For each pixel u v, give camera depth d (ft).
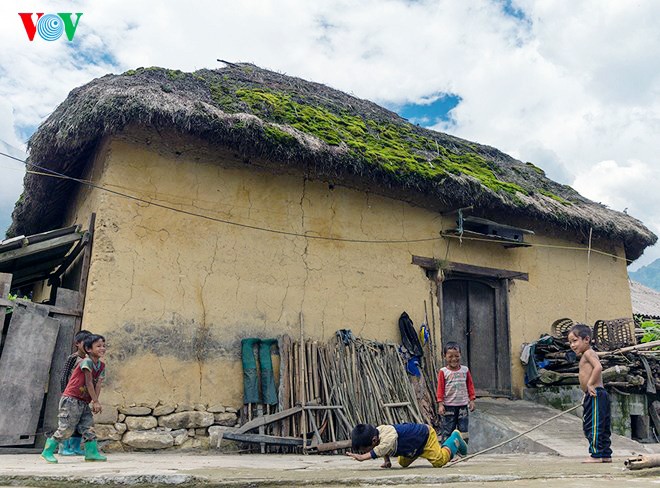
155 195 26.58
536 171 46.34
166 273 26.09
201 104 26.37
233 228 28.17
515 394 35.14
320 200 30.99
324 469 16.55
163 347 25.30
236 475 13.85
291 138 27.53
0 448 22.00
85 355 18.92
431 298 33.55
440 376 23.47
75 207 31.32
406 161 32.07
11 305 23.43
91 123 24.58
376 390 28.66
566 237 39.86
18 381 22.98
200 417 25.31
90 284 24.57
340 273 30.73
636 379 31.99
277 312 28.45
